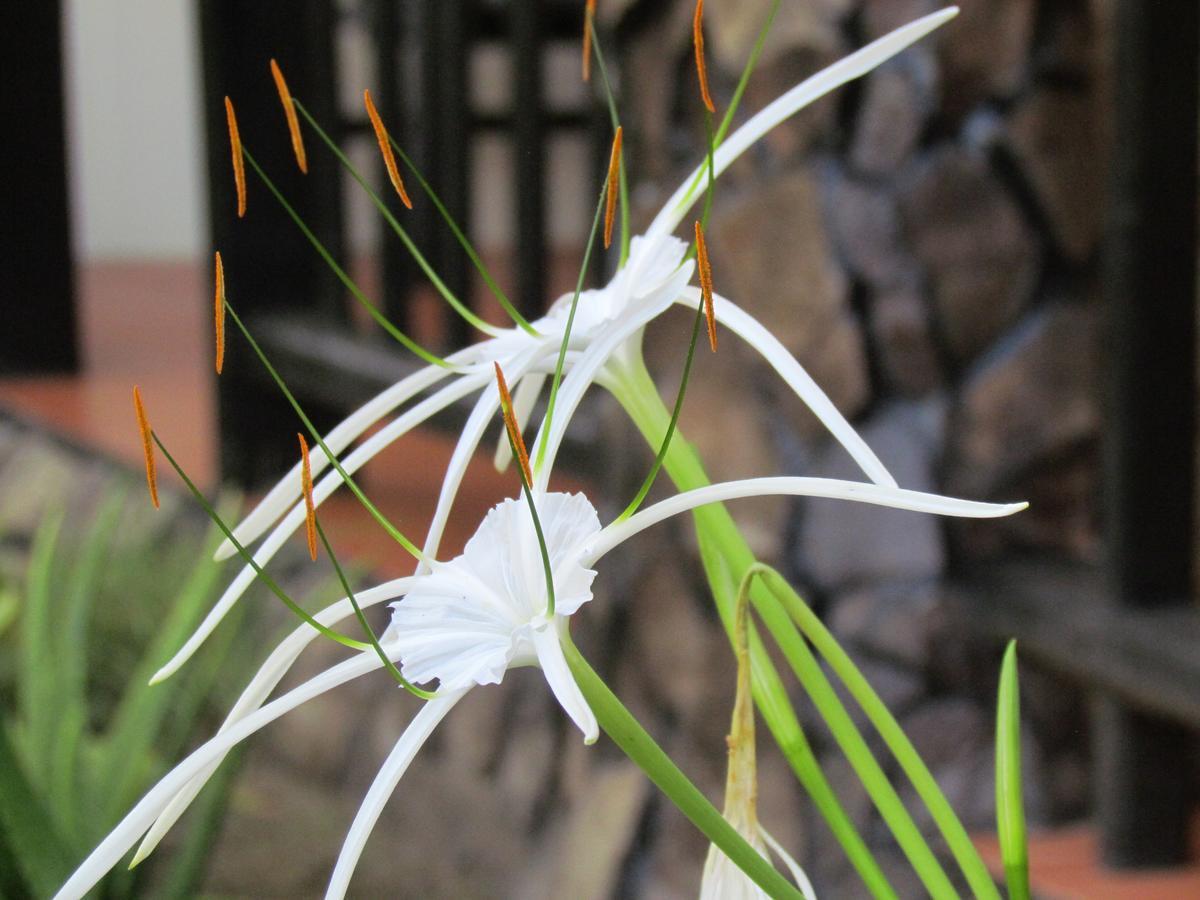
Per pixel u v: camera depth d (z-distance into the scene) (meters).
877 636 0.99
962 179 0.95
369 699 1.59
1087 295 0.98
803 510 1.00
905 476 0.97
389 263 1.70
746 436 1.01
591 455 1.24
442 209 0.36
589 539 0.32
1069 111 0.96
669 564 1.10
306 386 1.80
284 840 1.47
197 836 0.99
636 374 0.36
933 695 0.98
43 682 0.97
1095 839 0.95
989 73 0.94
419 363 1.59
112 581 1.62
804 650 0.36
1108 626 0.90
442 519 0.34
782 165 0.98
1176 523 0.91
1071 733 0.99
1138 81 0.87
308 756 1.65
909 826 0.35
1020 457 0.98
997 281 0.97
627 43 1.09
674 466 0.36
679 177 1.04
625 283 0.36
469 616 0.32
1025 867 0.35
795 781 1.01
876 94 0.94
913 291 0.95
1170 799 0.92
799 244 0.97
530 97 1.40
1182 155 0.88
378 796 0.31
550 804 1.36
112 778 0.94
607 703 0.32
